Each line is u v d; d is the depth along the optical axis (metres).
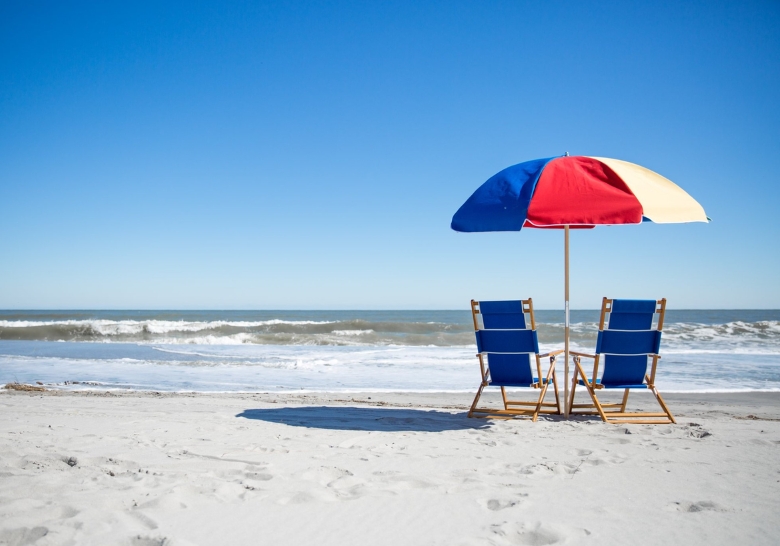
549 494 3.09
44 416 5.82
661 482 3.35
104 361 13.42
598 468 3.69
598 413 6.04
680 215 4.97
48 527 2.49
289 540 2.45
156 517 2.68
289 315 73.94
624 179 5.14
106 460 3.79
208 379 10.58
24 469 3.58
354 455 4.06
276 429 5.20
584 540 2.44
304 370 12.05
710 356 14.66
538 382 5.92
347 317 66.06
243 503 2.90
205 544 2.39
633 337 5.68
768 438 4.79
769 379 10.52
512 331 5.79
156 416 5.90
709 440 4.69
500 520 2.68
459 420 5.86
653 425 5.52
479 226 5.13
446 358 14.55
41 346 18.31
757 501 2.98
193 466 3.68
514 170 5.63
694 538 2.47
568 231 6.14
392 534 2.52
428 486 3.26
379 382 10.30
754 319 54.00
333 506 2.88
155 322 24.50
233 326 25.59
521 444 4.50
